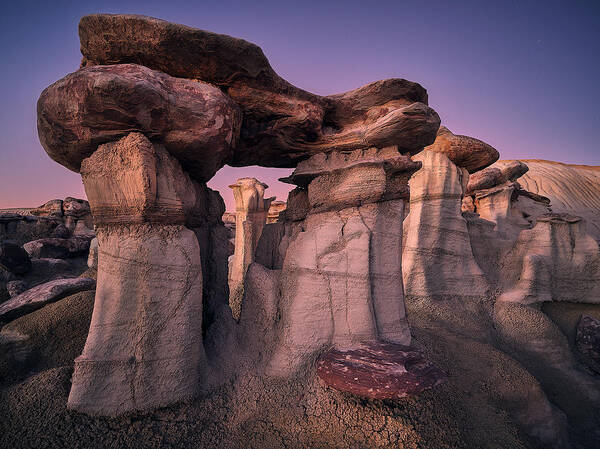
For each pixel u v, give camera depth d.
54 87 2.85
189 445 2.96
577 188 33.94
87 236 14.70
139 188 3.05
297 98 4.21
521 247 9.32
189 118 3.22
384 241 4.52
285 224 5.71
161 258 3.28
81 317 5.04
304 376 3.90
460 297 8.21
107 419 2.98
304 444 3.07
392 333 4.43
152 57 3.39
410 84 4.51
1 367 3.98
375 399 3.51
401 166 4.37
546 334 7.05
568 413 5.30
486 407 4.19
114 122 2.93
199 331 3.58
